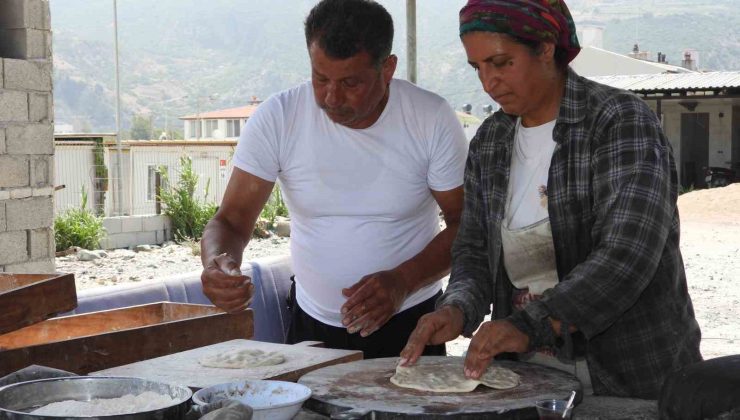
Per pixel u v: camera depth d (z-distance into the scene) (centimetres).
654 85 2852
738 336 804
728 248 1505
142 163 2522
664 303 229
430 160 297
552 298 212
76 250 1504
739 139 2897
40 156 693
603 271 210
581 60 4328
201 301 465
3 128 662
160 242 1723
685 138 2977
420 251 302
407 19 1046
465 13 222
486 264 256
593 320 211
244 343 284
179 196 1759
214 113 7762
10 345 302
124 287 429
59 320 313
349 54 250
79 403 175
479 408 198
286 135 295
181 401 169
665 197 215
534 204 239
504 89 222
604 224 220
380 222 298
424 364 245
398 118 293
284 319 507
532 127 239
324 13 253
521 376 232
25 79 676
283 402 191
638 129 218
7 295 246
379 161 293
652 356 229
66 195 2159
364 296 265
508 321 213
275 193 1962
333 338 312
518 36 214
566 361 229
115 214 2373
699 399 168
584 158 225
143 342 270
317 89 263
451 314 234
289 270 527
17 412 158
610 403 221
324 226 302
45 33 696
